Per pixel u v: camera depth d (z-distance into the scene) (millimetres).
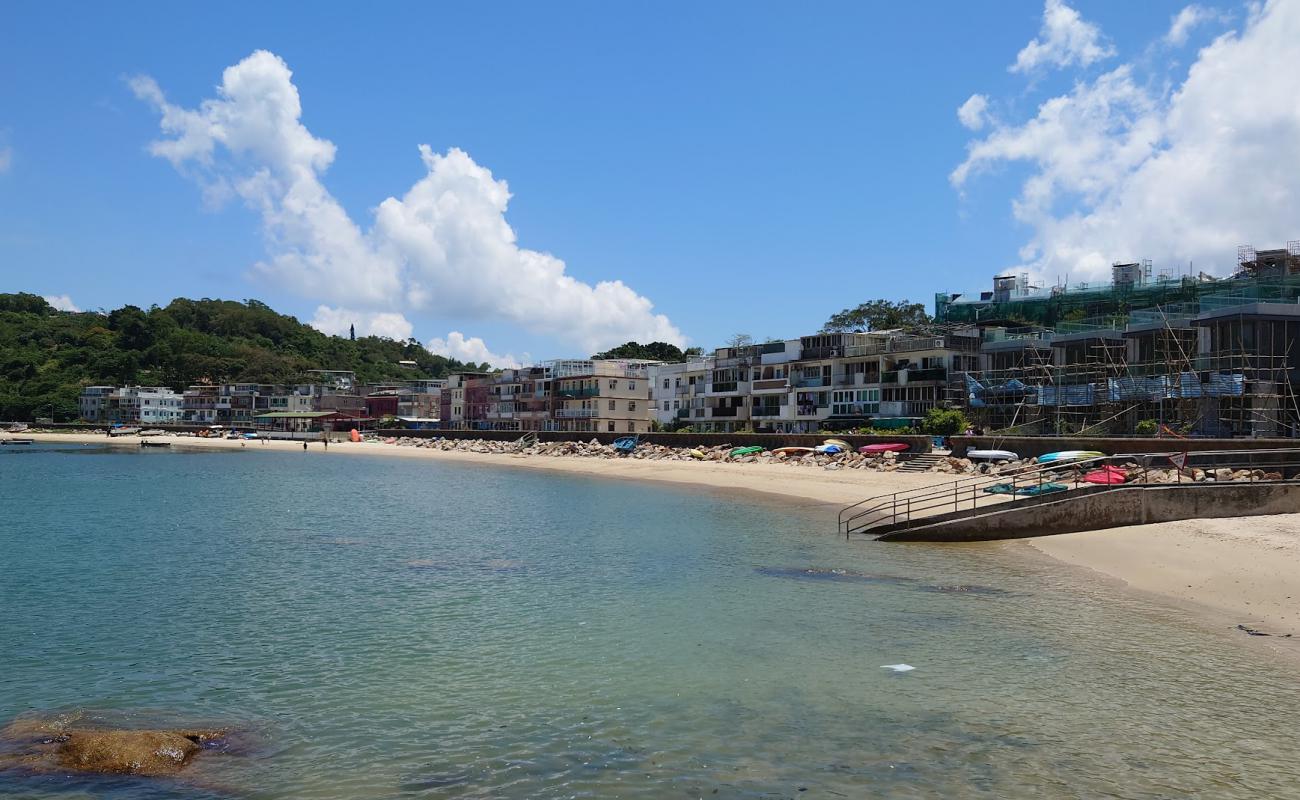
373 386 192125
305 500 56062
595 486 67562
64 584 26984
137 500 55938
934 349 77375
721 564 29969
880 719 14555
